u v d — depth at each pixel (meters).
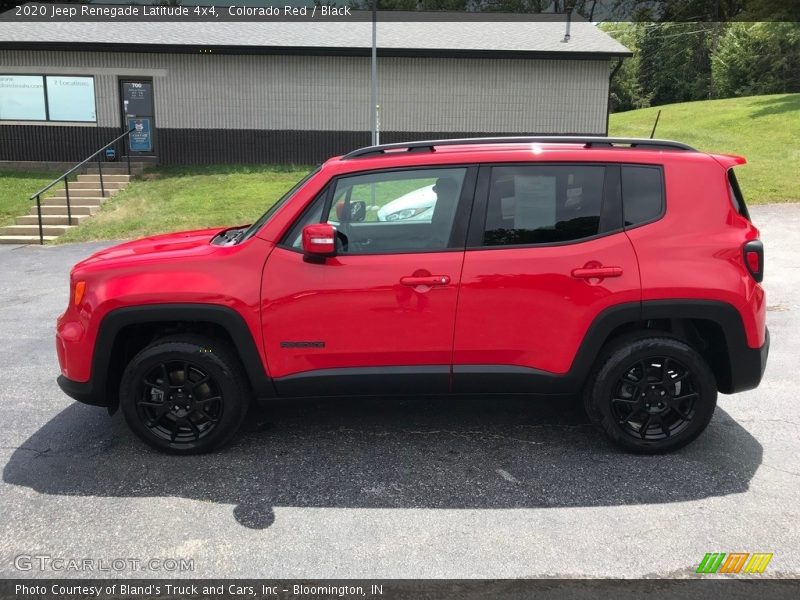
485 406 4.77
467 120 20.52
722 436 4.21
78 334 3.86
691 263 3.75
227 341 4.03
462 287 3.76
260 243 3.83
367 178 3.86
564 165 3.84
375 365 3.86
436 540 3.13
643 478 3.70
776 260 9.56
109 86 19.88
